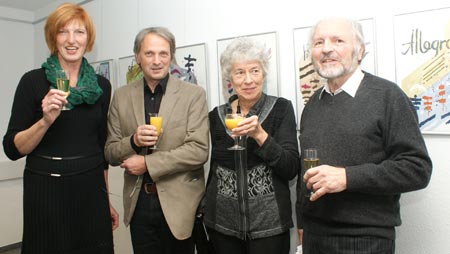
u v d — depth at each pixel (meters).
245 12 2.12
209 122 1.83
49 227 1.50
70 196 1.53
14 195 3.68
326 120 1.30
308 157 1.24
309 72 1.87
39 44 3.85
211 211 1.69
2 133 3.71
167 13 2.54
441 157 1.57
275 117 1.62
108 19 2.97
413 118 1.16
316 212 1.31
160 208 1.73
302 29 1.88
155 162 1.64
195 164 1.70
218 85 2.26
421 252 1.62
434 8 1.53
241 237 1.57
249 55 1.59
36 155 1.50
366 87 1.24
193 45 2.36
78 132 1.55
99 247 1.63
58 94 1.31
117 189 2.89
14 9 3.72
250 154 1.59
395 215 1.24
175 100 1.76
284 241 1.60
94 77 1.63
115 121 1.86
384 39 1.67
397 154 1.16
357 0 1.73
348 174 1.14
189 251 1.83
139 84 1.86
